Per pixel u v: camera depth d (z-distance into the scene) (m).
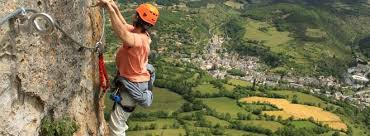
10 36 6.27
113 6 8.74
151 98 9.47
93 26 9.21
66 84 8.02
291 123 103.00
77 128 8.48
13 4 6.24
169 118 95.56
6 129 6.54
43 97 7.26
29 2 6.59
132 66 8.95
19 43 6.48
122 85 9.18
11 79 6.50
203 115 99.06
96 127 9.56
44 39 7.09
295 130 95.38
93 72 9.32
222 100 115.06
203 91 120.81
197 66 165.75
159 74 134.12
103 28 9.73
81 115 8.76
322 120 110.31
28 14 6.48
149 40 9.32
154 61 157.12
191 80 133.12
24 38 6.58
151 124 87.88
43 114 7.44
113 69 118.38
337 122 110.38
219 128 92.25
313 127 102.12
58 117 7.89
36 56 6.94
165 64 155.25
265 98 122.75
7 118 6.53
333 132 101.56
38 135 7.45
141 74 9.10
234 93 120.62
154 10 9.07
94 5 8.76
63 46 7.78
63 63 7.83
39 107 7.32
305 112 114.00
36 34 6.84
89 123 9.16
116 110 9.42
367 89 176.62
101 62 9.22
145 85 9.25
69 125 8.08
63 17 7.63
